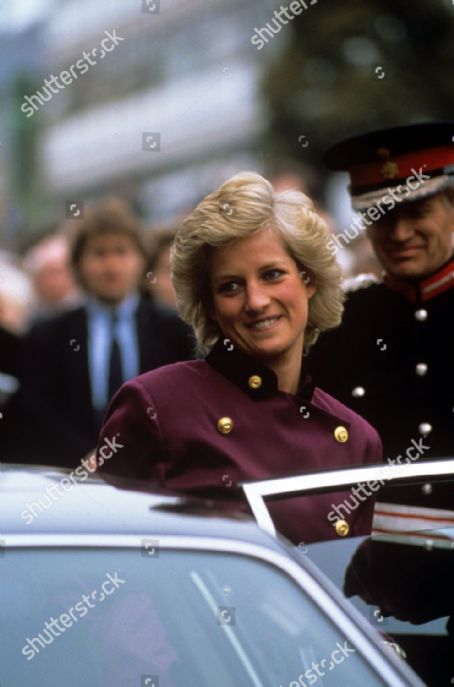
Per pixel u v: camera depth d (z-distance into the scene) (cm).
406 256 763
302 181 1383
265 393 578
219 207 573
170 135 2569
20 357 1019
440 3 2705
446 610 548
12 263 1395
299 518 519
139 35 3025
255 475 565
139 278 1033
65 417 1018
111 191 2725
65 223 1259
